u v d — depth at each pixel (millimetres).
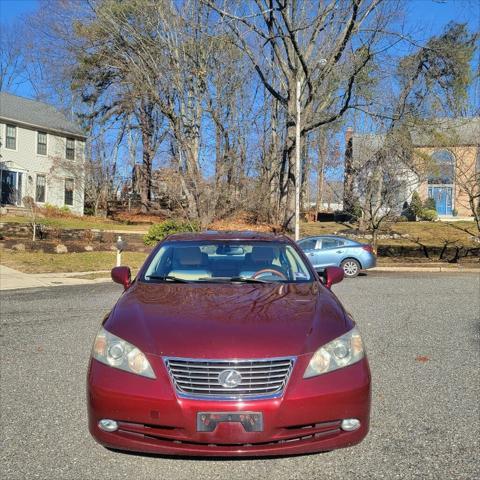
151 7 24734
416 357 6070
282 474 3379
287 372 3266
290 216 25969
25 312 8992
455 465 3463
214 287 4438
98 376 3391
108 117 37219
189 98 26391
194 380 3232
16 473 3385
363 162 23281
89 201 38125
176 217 28156
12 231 22219
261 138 29094
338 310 3930
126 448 3277
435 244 24344
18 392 4891
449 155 22609
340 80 23797
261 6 23891
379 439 3867
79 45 28922
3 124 33188
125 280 5082
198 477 3348
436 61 21922
